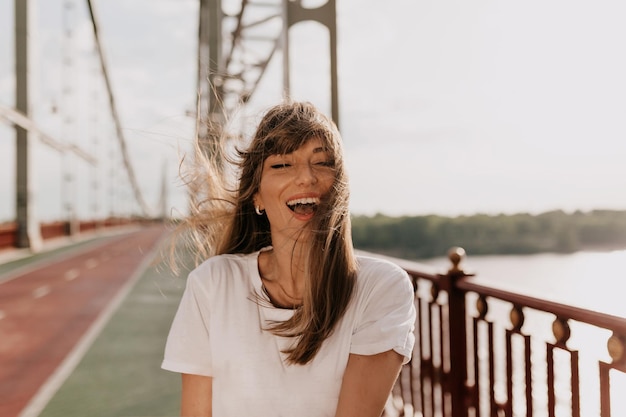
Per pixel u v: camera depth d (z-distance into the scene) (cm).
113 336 804
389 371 117
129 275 1667
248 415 120
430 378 286
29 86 2573
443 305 273
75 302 1152
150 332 825
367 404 116
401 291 123
